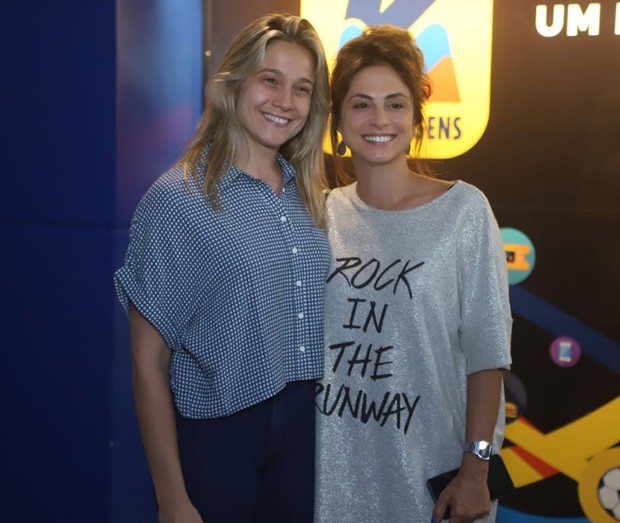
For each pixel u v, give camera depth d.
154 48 2.47
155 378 1.77
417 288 1.84
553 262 2.55
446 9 2.54
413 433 1.88
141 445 2.59
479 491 1.85
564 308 2.55
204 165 1.79
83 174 2.36
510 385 2.61
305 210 1.92
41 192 2.41
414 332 1.85
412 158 2.04
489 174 2.57
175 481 1.75
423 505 1.89
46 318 2.45
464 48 2.54
